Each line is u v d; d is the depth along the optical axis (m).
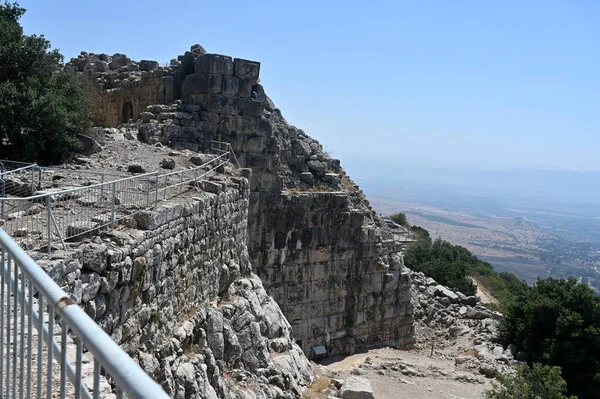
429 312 37.28
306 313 31.41
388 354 32.12
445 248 70.38
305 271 31.39
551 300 31.75
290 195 30.81
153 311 13.87
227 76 30.39
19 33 24.59
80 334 3.51
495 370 27.69
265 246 30.36
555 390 22.23
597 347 30.06
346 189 35.91
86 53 46.47
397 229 62.28
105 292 11.33
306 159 34.81
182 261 16.05
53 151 23.30
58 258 10.13
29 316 5.00
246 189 23.53
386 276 33.88
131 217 13.48
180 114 29.64
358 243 32.91
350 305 32.81
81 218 13.36
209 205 18.53
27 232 11.70
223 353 17.58
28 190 17.20
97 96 41.34
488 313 36.44
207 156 26.81
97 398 3.31
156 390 2.71
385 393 23.52
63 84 25.69
